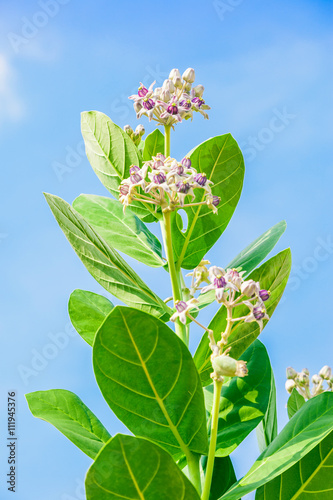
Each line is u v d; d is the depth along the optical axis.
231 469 2.63
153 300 2.58
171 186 2.30
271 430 2.89
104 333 1.82
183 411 2.03
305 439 2.04
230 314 2.03
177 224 2.75
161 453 1.66
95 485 1.66
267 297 2.09
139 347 1.87
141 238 3.01
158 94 2.53
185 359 1.91
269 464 2.02
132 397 1.97
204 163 2.67
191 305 2.04
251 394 2.61
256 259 2.71
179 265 2.72
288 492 2.18
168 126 2.57
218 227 2.73
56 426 2.37
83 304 2.88
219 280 2.04
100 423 2.61
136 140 2.97
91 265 2.46
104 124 2.69
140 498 1.72
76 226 2.37
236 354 2.41
